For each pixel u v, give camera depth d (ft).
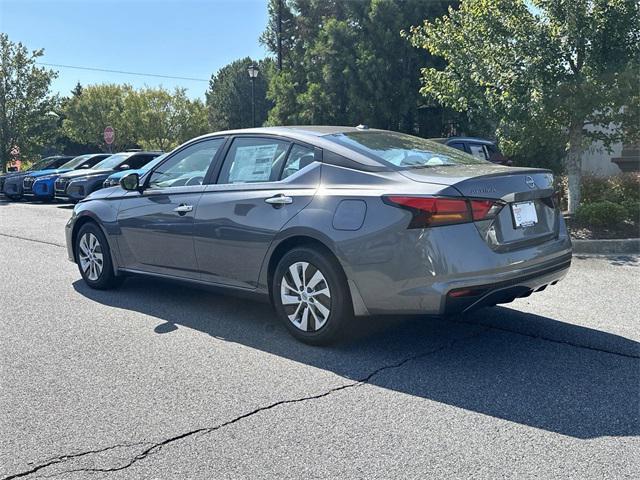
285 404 12.20
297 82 93.56
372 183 14.47
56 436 11.00
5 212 50.47
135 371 14.01
